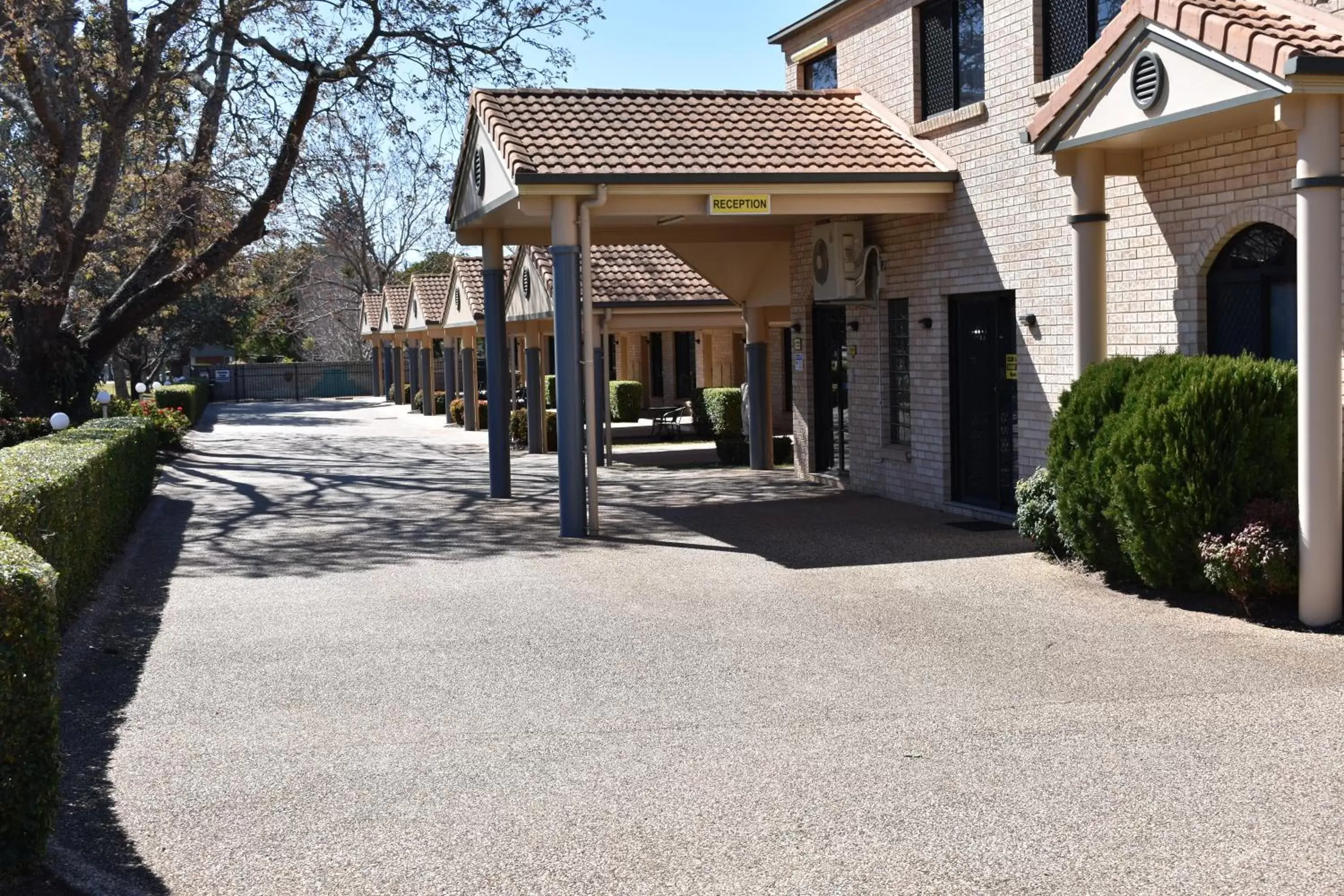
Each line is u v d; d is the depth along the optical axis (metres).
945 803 5.41
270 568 12.09
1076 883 4.59
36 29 19.25
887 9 15.50
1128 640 8.06
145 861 5.07
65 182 21.27
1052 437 10.07
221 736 6.73
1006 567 10.72
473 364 32.81
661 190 13.23
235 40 22.72
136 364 51.97
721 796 5.60
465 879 4.83
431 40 21.73
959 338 14.38
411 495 18.39
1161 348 10.81
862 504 15.27
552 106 14.73
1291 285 9.63
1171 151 10.53
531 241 18.38
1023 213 12.91
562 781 5.88
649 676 7.68
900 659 7.85
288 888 4.79
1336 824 5.02
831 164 13.78
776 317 20.64
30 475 9.05
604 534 13.65
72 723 6.98
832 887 4.64
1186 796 5.37
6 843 4.86
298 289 65.31
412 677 7.86
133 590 11.02
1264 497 8.52
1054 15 12.59
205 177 22.73
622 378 39.31
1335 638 7.82
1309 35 8.16
